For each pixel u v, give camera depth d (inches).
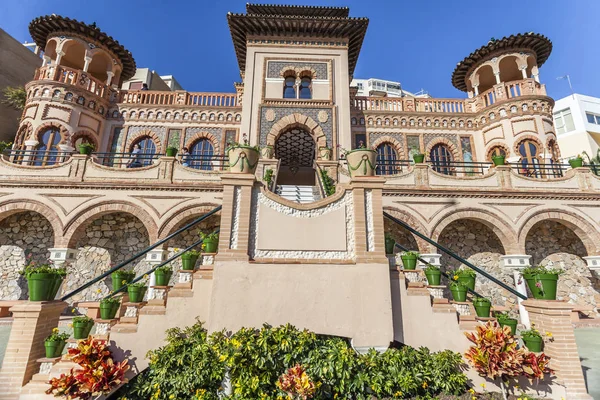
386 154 719.7
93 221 530.0
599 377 242.1
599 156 968.9
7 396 189.5
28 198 473.7
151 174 499.2
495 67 729.6
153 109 727.1
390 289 223.5
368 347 206.7
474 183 516.4
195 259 266.7
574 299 524.4
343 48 692.7
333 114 638.5
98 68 821.9
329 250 226.8
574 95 1384.1
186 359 197.0
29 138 617.3
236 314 206.2
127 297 302.5
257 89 653.9
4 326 395.9
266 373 189.6
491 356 200.7
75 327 217.2
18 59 908.6
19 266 507.2
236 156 240.4
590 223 502.3
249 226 225.8
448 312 226.4
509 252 492.4
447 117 740.7
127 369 195.2
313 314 210.1
